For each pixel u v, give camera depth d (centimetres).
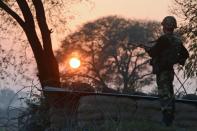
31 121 1245
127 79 7312
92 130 1148
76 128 1180
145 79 6494
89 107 1288
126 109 1358
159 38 1414
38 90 1299
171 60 1395
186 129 1322
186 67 2656
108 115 1177
